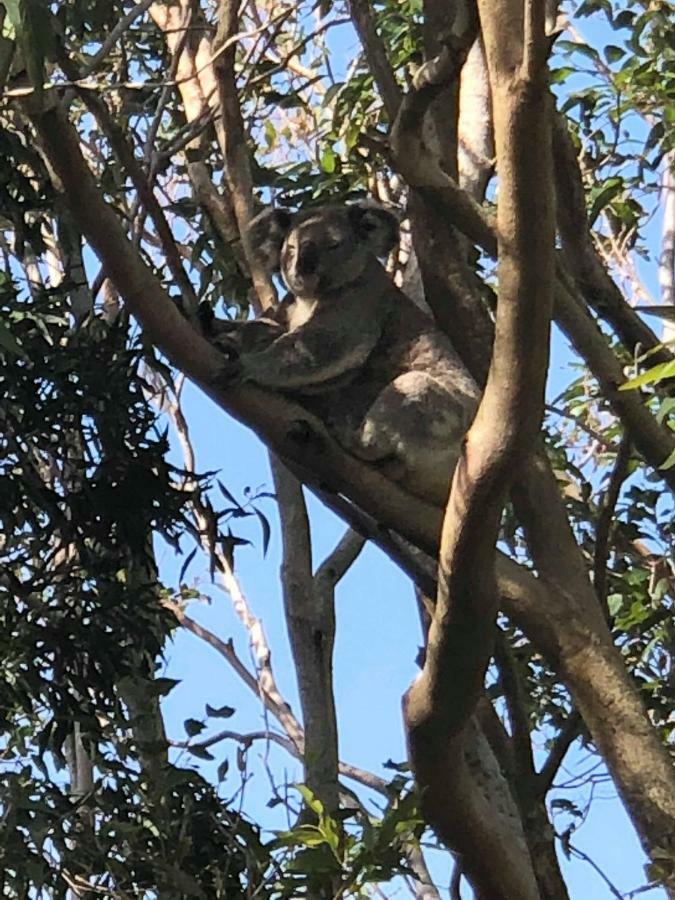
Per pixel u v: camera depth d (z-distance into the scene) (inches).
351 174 242.2
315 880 131.8
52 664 158.6
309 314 205.9
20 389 160.6
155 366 170.6
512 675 168.7
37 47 101.3
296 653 192.5
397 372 197.2
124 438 166.6
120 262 141.2
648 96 234.2
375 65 178.7
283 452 155.7
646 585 210.7
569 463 223.1
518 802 161.6
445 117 183.6
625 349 202.8
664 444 175.2
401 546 173.3
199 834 153.0
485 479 120.2
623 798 147.9
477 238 158.7
